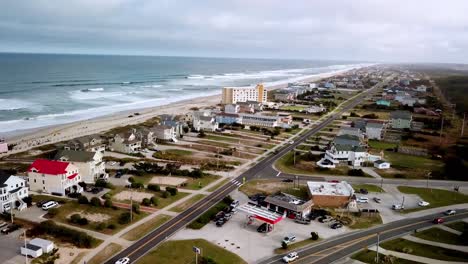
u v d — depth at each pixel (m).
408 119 183.12
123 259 61.97
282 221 80.88
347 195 89.75
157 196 92.38
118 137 132.25
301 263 63.88
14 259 62.41
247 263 63.62
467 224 81.31
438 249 69.94
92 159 101.19
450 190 102.56
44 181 92.06
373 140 159.62
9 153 126.75
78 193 90.56
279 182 106.31
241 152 137.50
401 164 125.19
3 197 80.31
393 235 75.38
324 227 78.56
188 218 80.81
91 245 67.75
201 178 107.25
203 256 65.12
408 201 94.31
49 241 66.56
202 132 163.12
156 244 69.06
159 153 131.25
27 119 185.12
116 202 88.00
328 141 156.12
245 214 84.19
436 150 144.00
